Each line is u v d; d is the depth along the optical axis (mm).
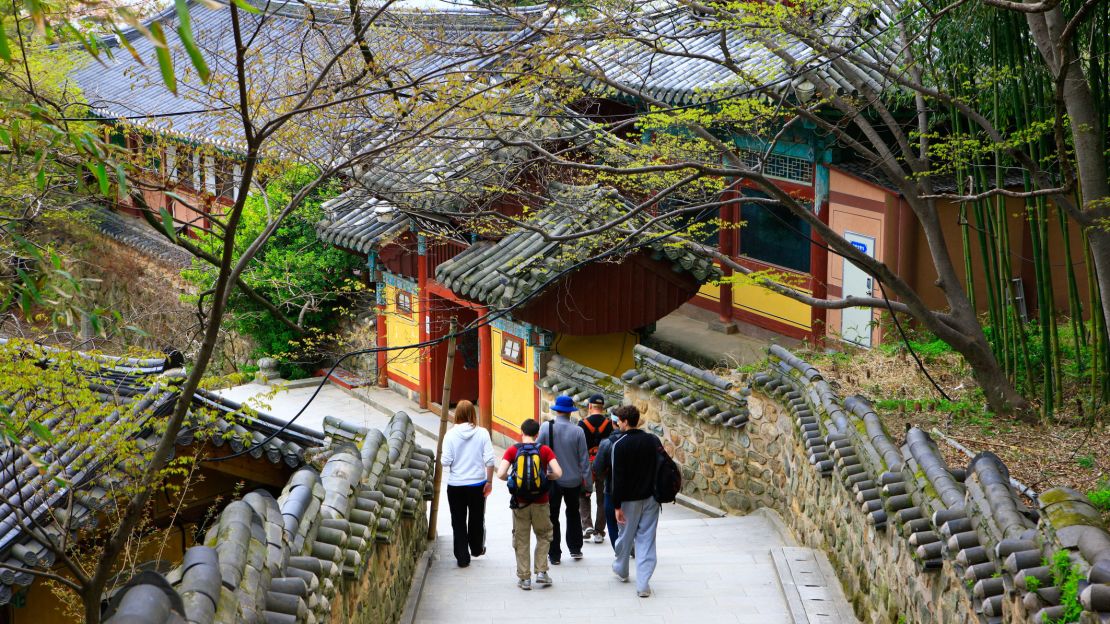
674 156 12289
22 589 10164
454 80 8516
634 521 9664
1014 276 16219
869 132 12461
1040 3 7961
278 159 8609
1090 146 10070
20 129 6062
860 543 8938
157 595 4094
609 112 18781
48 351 7020
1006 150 10625
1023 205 15898
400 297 20672
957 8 10508
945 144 11289
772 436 12547
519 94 9867
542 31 9031
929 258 16703
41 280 5281
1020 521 6055
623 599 9641
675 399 14227
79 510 8305
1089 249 11016
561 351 17422
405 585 9703
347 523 7383
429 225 12797
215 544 5441
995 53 10633
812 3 10625
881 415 12461
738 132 14586
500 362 18125
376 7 9109
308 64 9477
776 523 12000
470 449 10492
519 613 9430
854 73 12047
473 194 12461
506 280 16141
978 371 12000
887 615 8039
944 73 11930
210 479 10891
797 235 19438
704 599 9586
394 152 8992
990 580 6023
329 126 8797
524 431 10039
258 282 19531
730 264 12797
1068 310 16031
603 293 16406
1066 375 12594
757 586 9883
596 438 11219
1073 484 9766
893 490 8117
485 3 9758
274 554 5902
